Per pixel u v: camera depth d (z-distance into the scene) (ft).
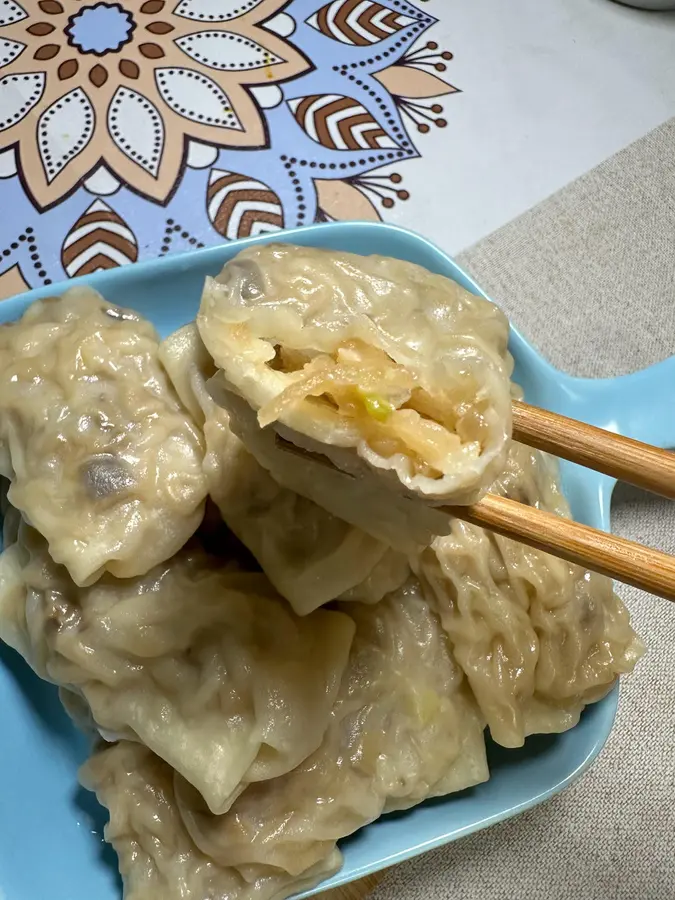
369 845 0.77
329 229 0.86
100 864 0.77
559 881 0.83
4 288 0.97
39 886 0.73
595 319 1.03
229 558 0.72
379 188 1.07
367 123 1.10
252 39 1.13
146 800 0.71
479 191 1.08
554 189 1.09
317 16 1.16
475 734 0.76
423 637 0.75
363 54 1.14
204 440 0.69
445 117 1.12
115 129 1.06
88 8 1.12
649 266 1.06
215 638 0.68
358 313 0.55
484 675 0.73
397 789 0.73
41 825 0.76
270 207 1.04
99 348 0.70
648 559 0.50
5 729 0.77
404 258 0.87
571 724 0.76
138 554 0.65
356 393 0.50
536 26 1.19
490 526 0.53
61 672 0.67
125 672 0.67
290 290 0.55
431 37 1.16
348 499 0.57
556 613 0.75
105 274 0.83
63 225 1.01
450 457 0.49
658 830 0.85
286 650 0.68
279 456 0.57
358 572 0.65
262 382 0.51
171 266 0.84
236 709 0.66
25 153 1.04
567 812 0.86
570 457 0.55
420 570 0.74
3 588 0.72
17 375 0.70
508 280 1.04
